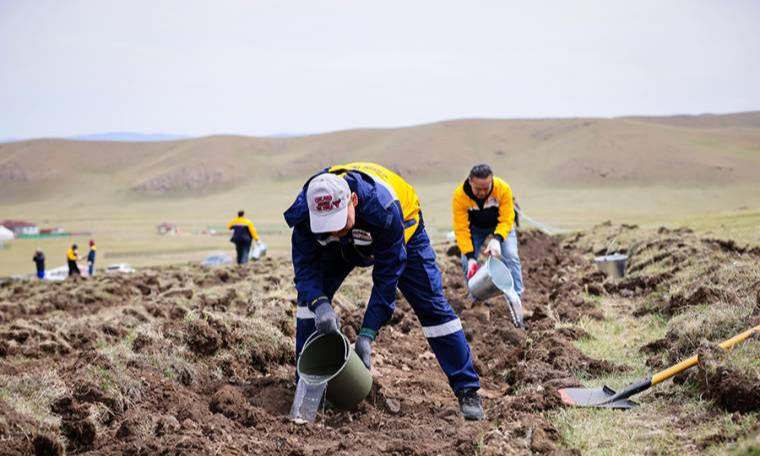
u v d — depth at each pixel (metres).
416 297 5.18
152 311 8.88
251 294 9.77
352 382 4.89
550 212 167.00
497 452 4.18
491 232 8.56
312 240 4.91
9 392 5.01
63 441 4.57
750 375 4.55
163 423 4.77
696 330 6.11
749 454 3.79
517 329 7.91
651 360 6.07
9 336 7.66
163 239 141.75
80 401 5.09
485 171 7.89
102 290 13.47
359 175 4.73
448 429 4.91
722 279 7.76
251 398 5.63
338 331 4.80
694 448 4.09
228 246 123.44
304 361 5.00
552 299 9.59
